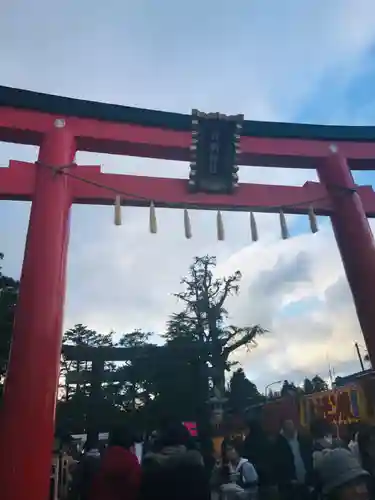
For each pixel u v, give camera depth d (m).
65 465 9.16
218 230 7.28
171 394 15.57
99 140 7.48
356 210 7.85
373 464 4.93
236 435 5.79
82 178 6.75
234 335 17.05
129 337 18.47
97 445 6.02
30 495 4.67
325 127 8.60
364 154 8.64
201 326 17.19
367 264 7.39
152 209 7.14
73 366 17.58
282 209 7.70
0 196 6.59
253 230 7.50
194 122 7.45
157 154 7.95
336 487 4.01
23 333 5.41
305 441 4.79
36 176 6.68
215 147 7.52
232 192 7.62
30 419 4.96
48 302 5.66
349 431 7.84
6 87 7.13
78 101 7.43
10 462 4.75
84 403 16.27
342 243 7.90
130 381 16.92
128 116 7.68
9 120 7.11
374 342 7.05
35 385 5.14
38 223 6.21
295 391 5.31
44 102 7.30
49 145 7.00
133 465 3.78
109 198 7.08
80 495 4.95
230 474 5.25
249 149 8.12
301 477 4.57
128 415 15.87
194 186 7.43
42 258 5.93
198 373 16.23
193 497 3.21
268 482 4.72
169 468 3.30
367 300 7.25
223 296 17.62
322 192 8.14
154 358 16.72
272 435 4.97
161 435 3.62
